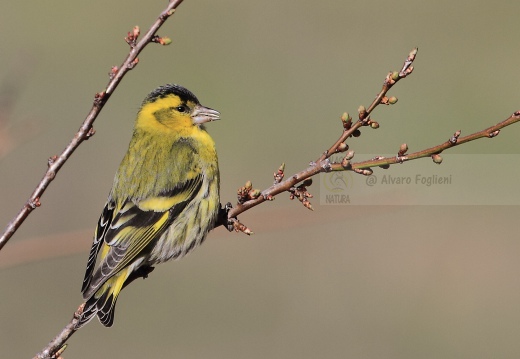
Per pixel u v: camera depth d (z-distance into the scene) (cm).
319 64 1666
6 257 813
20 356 1361
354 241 1536
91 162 1581
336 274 1510
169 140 901
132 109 1619
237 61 1670
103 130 1603
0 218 1533
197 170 886
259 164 1580
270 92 1630
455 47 1727
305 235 1526
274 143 1598
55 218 1539
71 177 1566
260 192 760
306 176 718
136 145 899
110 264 812
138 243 839
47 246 838
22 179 1562
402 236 1527
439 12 1794
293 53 1689
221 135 1608
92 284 793
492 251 1505
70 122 1614
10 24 1723
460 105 1619
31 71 1584
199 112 920
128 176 872
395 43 1706
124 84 1641
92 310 722
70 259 1452
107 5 1783
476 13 1803
